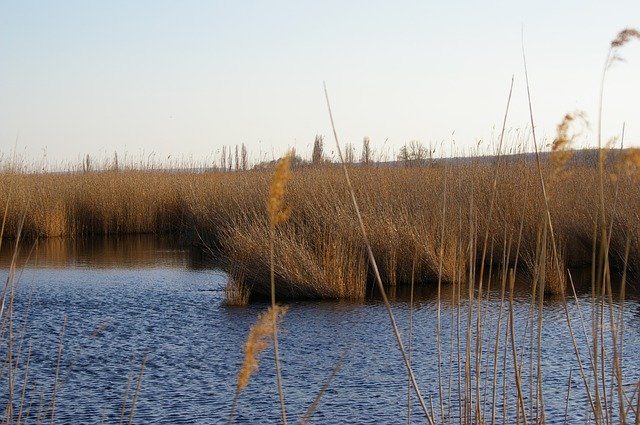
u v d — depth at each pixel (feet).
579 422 21.21
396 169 64.49
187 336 34.55
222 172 100.63
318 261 44.24
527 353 28.73
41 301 43.27
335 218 47.03
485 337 30.53
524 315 36.24
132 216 85.56
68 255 65.67
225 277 52.49
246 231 46.68
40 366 29.35
